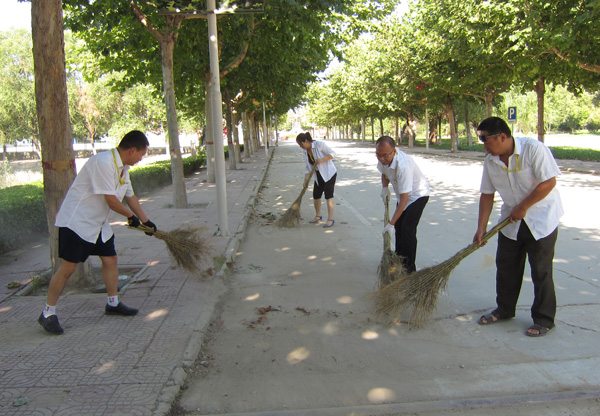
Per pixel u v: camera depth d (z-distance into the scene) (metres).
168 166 16.44
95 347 3.78
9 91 33.94
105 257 4.31
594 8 11.77
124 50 13.55
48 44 4.73
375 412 3.01
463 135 76.62
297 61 15.62
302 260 6.54
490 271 5.79
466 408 3.04
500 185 4.05
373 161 25.75
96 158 4.03
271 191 14.02
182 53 13.34
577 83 21.44
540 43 14.50
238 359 3.77
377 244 7.30
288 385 3.37
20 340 3.91
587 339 3.94
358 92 40.25
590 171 16.48
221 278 5.48
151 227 4.58
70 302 4.75
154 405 2.98
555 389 3.23
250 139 35.66
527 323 4.29
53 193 4.96
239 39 12.49
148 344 3.83
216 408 3.09
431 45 23.42
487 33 15.77
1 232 6.73
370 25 15.77
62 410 2.92
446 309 4.66
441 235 7.75
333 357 3.78
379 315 4.37
